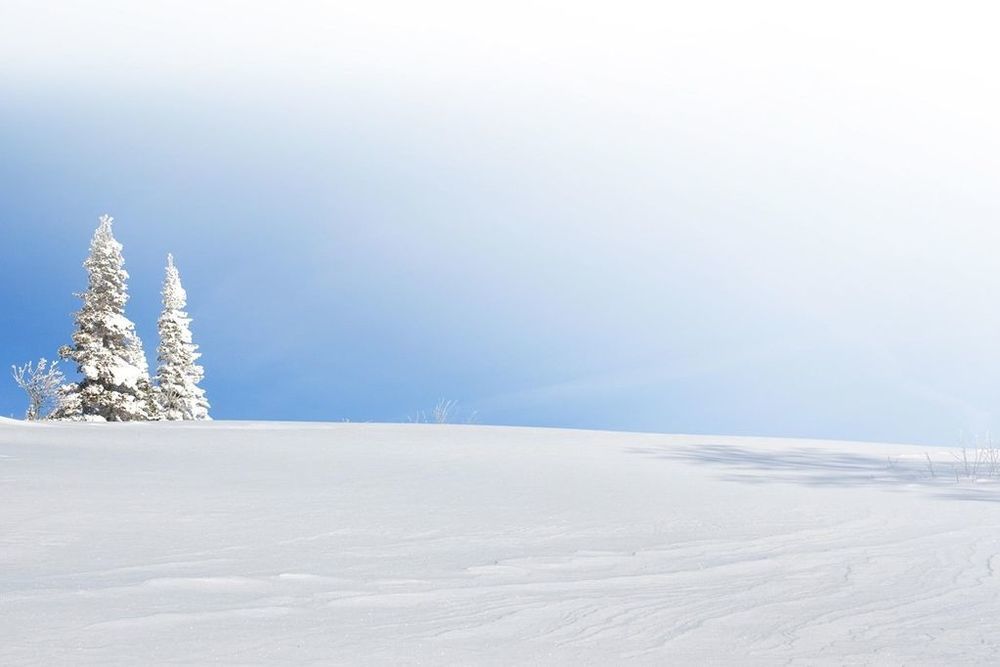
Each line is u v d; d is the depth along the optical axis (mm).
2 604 3920
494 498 8297
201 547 5520
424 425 22078
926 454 15117
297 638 3482
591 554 5551
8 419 21656
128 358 35656
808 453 15266
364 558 5281
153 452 13109
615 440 17484
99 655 3158
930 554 5645
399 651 3338
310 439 16422
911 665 3248
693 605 4219
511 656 3316
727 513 7469
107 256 35125
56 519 6480
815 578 4898
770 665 3236
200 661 3117
